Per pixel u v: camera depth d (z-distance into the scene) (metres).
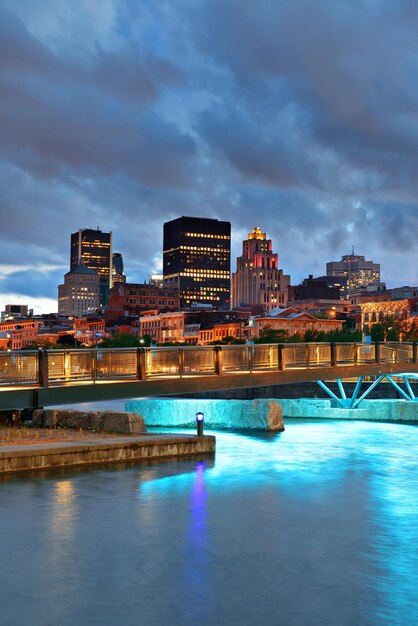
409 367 53.72
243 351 39.88
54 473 23.12
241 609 10.77
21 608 10.78
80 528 15.80
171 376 35.59
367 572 12.67
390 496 20.38
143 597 11.28
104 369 32.91
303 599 11.23
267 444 35.91
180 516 17.19
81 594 11.41
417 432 44.28
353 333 192.38
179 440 28.55
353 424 51.56
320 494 20.58
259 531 15.74
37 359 30.47
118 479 22.20
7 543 14.48
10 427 32.91
